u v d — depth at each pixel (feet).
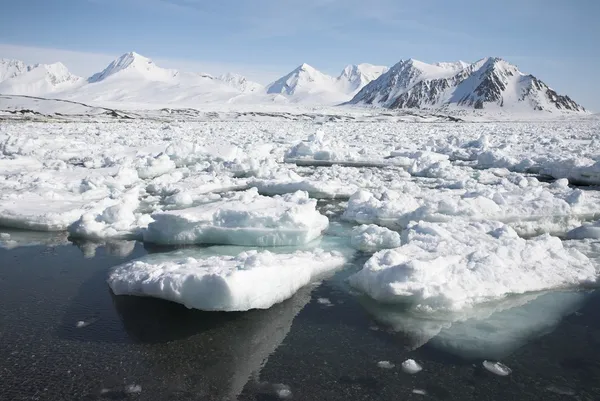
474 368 16.89
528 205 35.76
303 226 29.27
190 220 29.45
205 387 15.67
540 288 22.58
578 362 17.24
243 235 29.37
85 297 22.31
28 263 26.89
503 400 15.15
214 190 49.32
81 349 17.85
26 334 18.86
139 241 31.01
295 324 20.02
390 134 140.15
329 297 22.59
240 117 287.69
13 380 15.87
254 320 20.30
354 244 29.86
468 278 22.17
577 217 34.94
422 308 21.04
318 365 17.03
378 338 18.92
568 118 423.64
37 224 33.30
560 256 25.41
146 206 41.39
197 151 72.59
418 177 58.85
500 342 18.60
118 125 168.76
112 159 65.26
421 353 17.87
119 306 21.39
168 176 54.34
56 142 84.07
